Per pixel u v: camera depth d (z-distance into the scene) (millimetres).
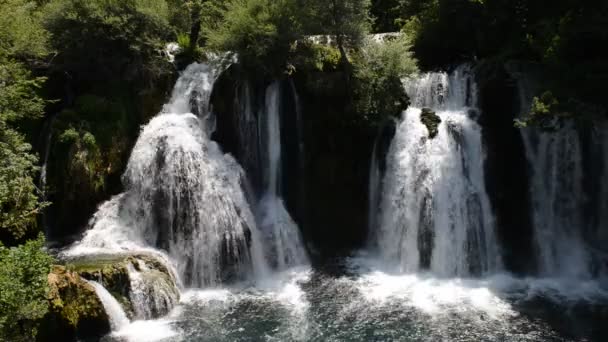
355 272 26484
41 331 18141
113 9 29641
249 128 29703
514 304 22609
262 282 25406
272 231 27797
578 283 24734
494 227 27047
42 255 16531
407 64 28719
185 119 28844
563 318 21297
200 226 25766
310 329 20594
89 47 29094
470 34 32812
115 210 26469
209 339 19766
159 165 26953
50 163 26219
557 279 25312
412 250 27016
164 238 25969
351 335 20156
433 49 33500
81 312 19297
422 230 26891
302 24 29953
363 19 30906
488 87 28219
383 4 45188
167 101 30516
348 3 29875
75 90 30375
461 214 26688
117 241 25500
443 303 22781
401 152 28078
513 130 27812
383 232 28406
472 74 29094
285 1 29734
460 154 27141
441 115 28172
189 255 25391
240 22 28750
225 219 26078
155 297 21609
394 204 27938
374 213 29219
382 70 28672
